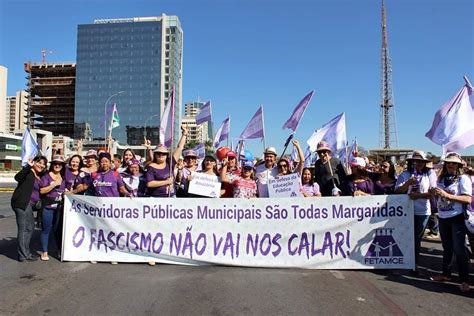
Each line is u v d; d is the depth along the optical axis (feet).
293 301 16.44
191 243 21.94
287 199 21.57
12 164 219.20
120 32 426.10
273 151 24.45
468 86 24.09
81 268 21.25
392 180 26.58
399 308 15.84
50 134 186.39
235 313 15.15
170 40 423.23
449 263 19.52
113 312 15.17
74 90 461.37
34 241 29.04
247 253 21.65
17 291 17.52
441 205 19.29
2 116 522.88
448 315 15.20
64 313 15.10
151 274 20.20
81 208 22.75
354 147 50.80
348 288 18.22
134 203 22.29
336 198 21.40
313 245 21.43
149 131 411.54
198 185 23.03
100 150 27.48
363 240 21.27
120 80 422.82
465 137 23.40
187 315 14.93
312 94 27.81
